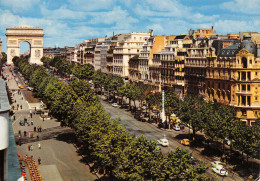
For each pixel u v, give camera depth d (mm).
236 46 115062
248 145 69188
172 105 112812
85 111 81812
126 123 118688
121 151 59531
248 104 105188
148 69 181375
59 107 96000
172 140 96062
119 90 149500
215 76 119188
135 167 52500
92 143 71812
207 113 87250
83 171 73188
